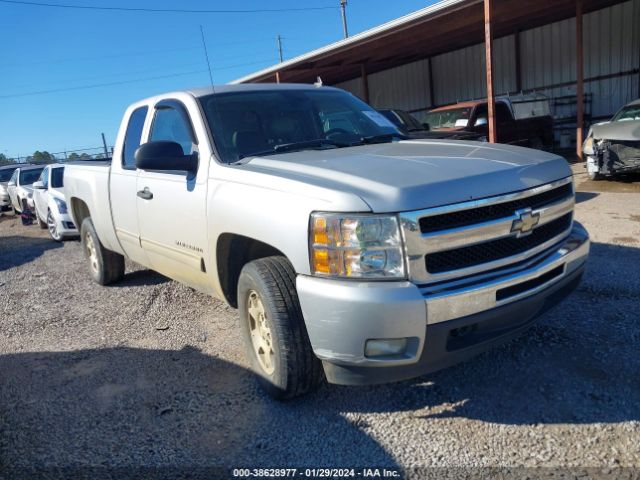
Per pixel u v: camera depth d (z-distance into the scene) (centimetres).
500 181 300
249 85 462
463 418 316
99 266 641
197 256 400
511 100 1589
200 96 428
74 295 637
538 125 1669
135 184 477
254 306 351
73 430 335
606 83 1902
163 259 460
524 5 1491
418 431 307
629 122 1041
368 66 2469
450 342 290
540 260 316
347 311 273
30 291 686
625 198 917
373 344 277
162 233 442
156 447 311
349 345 278
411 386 356
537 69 2081
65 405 368
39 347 481
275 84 483
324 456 292
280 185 313
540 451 281
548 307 335
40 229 1336
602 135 1054
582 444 284
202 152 394
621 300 463
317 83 520
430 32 1725
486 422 310
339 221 275
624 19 1816
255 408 344
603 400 321
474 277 288
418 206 272
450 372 369
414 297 269
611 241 652
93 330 512
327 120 450
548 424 304
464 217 286
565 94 2014
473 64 2292
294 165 334
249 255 385
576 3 1522
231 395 363
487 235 289
